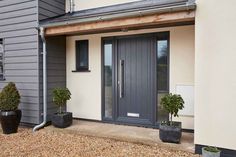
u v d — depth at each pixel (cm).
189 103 498
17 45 589
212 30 372
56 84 612
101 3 604
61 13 635
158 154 390
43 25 528
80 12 614
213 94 374
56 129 531
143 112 554
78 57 637
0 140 480
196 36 384
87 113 623
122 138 460
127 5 545
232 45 359
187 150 395
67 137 495
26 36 573
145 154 392
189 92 498
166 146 414
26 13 570
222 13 364
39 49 558
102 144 446
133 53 564
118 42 582
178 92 509
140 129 525
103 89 600
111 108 596
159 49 536
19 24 582
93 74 612
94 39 607
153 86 539
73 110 642
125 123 570
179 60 508
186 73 501
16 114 529
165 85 530
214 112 374
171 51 516
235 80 358
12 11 592
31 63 568
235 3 355
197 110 386
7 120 516
